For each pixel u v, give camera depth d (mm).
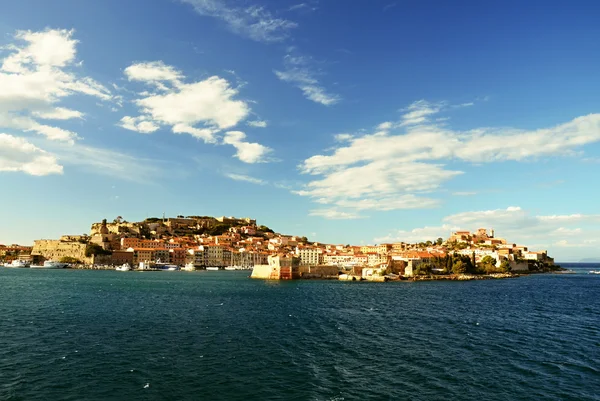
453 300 122375
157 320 80438
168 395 41312
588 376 48656
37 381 44531
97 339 63156
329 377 47250
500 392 43375
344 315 90375
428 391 43344
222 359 53438
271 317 86688
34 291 134625
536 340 66938
